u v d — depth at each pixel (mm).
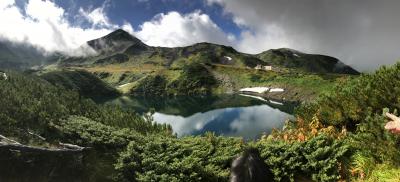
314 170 11914
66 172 15914
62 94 25391
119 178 15188
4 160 15180
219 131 64625
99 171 16156
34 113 19062
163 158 15172
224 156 14234
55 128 18844
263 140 15062
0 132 17031
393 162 10055
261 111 102375
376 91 13164
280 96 166625
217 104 136875
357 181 10789
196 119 85438
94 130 18812
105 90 177875
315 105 16359
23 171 15305
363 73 15602
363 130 11555
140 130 24141
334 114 14781
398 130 2859
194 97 180375
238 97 172750
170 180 13336
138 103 144125
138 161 15664
